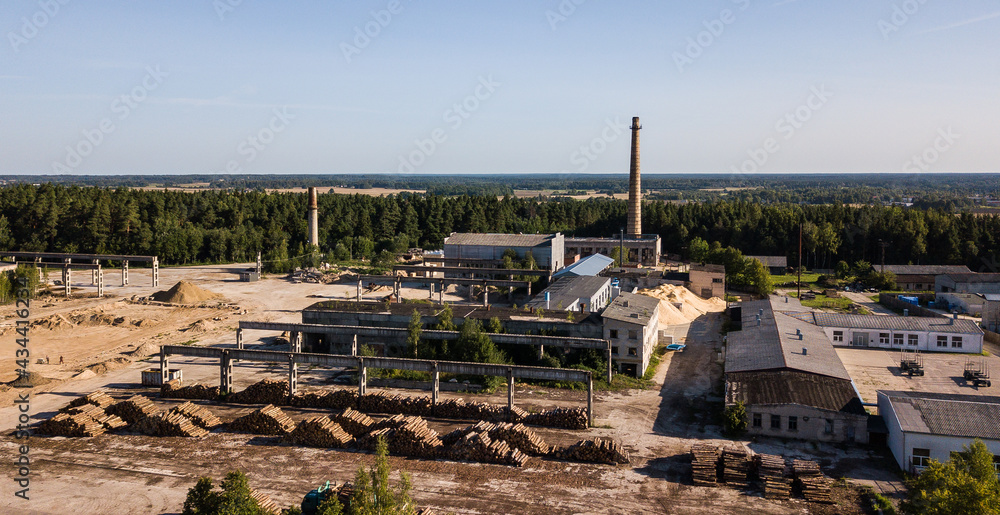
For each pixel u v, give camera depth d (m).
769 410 49.59
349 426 49.66
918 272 129.25
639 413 54.91
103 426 50.53
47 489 40.94
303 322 75.75
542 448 46.56
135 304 104.06
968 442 42.53
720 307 107.44
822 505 39.12
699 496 40.28
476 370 53.41
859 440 48.16
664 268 145.12
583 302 86.62
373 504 29.48
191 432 49.53
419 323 67.50
